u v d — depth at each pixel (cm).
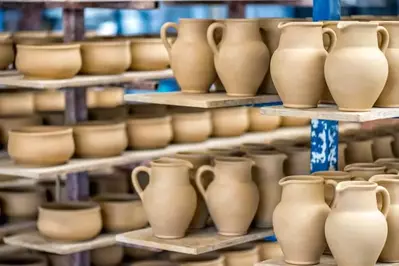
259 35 268
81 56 345
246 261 311
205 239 266
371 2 468
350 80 227
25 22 454
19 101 378
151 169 271
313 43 239
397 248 236
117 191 387
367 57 227
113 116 390
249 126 400
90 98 401
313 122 272
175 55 279
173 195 265
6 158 352
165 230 268
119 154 349
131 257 385
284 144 310
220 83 288
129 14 521
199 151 297
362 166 264
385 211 230
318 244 235
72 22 368
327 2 263
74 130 342
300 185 235
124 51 351
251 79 264
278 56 242
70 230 330
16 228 363
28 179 406
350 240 222
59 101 396
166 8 530
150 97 268
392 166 268
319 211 234
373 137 315
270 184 275
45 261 362
